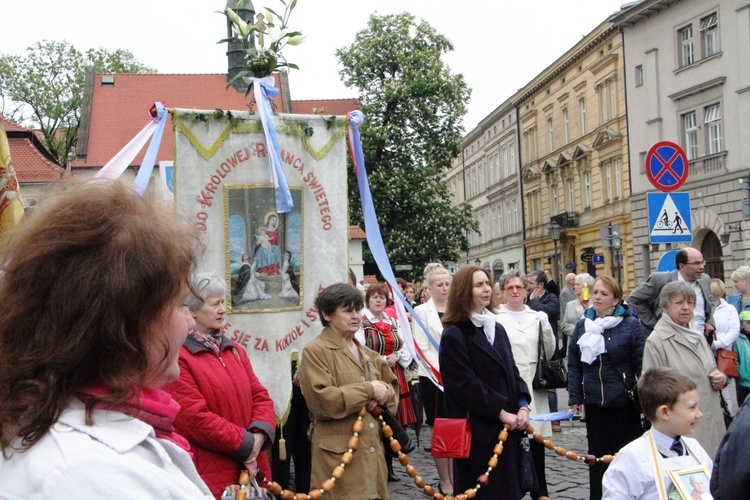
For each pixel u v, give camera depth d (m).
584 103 43.50
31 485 1.18
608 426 6.32
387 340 7.94
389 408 5.06
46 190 1.46
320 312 5.07
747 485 2.37
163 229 1.41
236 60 15.59
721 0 31.27
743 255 30.33
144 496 1.18
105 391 1.31
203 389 4.06
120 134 35.97
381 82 34.72
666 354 6.11
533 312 7.82
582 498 6.89
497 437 5.27
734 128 30.89
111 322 1.31
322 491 4.61
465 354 5.28
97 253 1.33
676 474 3.91
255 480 4.17
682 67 33.50
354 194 32.28
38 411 1.25
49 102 42.72
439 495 5.07
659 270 9.47
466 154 68.56
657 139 35.12
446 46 35.41
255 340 5.02
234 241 5.00
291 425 6.62
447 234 33.72
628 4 37.47
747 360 8.10
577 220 44.50
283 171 5.11
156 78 37.97
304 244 5.19
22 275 1.31
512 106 54.56
